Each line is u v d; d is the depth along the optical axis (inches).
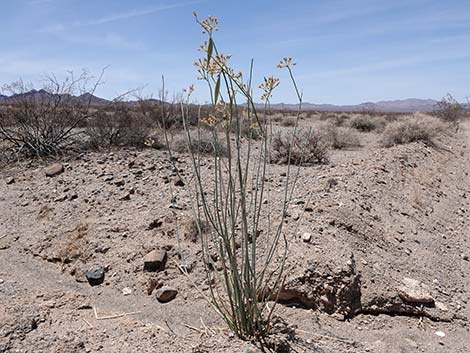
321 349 121.1
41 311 129.1
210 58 105.2
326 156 430.6
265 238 174.2
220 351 113.3
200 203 221.6
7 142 378.3
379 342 129.1
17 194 252.5
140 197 234.8
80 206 224.5
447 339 136.7
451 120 908.0
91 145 382.0
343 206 221.1
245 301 123.0
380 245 196.7
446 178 383.6
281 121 970.7
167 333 124.4
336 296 146.3
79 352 110.0
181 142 396.2
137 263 165.8
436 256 201.9
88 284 160.4
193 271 160.2
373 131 800.3
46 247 186.5
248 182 272.7
